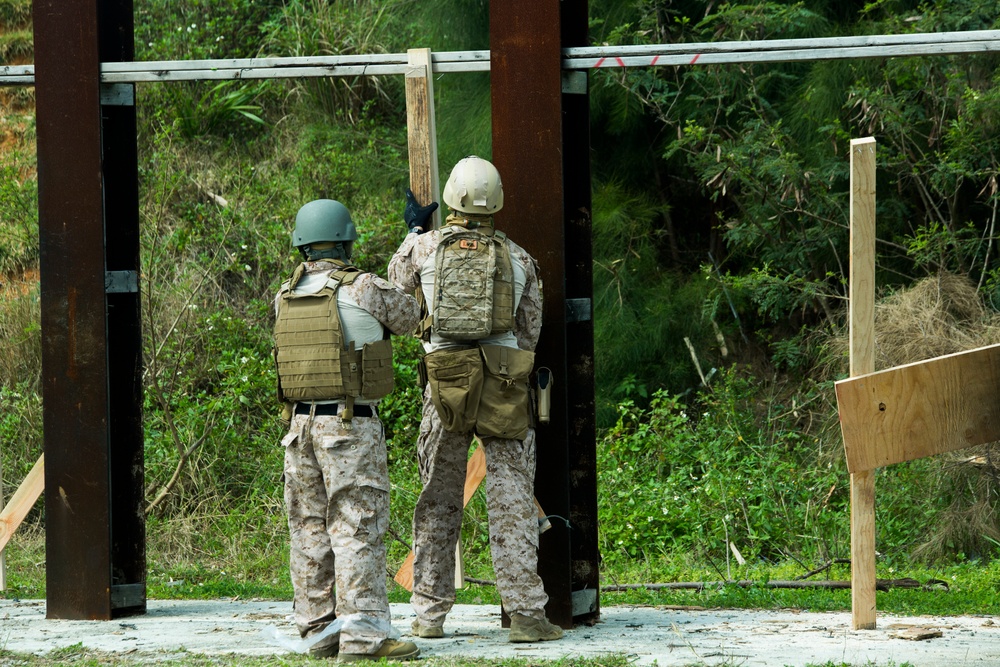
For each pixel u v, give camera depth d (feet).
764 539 103.96
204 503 113.19
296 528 50.44
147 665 48.44
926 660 47.57
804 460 121.19
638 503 109.70
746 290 138.92
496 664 47.03
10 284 135.64
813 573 88.38
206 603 70.64
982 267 129.08
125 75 62.03
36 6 62.34
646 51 56.95
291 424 50.26
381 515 49.47
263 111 161.68
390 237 135.54
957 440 53.36
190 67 61.98
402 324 49.75
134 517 65.05
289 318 49.47
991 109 116.98
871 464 53.83
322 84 160.04
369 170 146.82
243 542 107.65
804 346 136.56
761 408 136.67
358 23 164.14
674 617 62.18
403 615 64.23
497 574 53.06
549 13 56.39
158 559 107.04
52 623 61.57
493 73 57.21
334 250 50.49
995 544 101.55
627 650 50.39
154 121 154.10
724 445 118.32
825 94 127.75
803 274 134.10
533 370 56.80
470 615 64.44
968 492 104.37
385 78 161.17
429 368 51.67
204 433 112.88
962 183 132.46
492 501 52.90
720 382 137.08
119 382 64.85
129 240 64.64
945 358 53.11
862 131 129.18
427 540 55.01
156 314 122.83
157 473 114.32
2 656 50.88
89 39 61.87
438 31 148.87
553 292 56.65
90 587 62.54
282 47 165.89
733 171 125.80
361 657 48.03
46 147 62.44
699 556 103.24
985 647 50.98
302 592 50.19
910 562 100.22
